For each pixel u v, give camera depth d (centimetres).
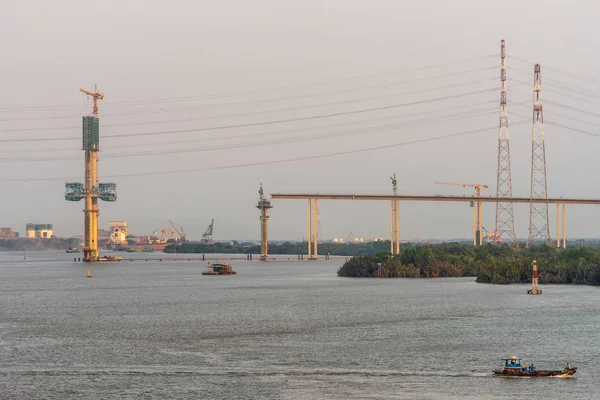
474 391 16150
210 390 16388
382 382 16975
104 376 17750
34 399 15812
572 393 15950
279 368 18488
